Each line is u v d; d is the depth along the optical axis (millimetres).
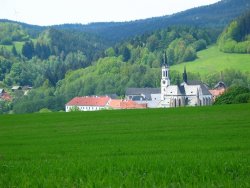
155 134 50062
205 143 38938
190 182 17203
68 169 21609
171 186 16500
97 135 51875
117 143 42594
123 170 20969
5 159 32156
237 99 114375
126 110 94062
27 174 20188
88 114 87500
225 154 27797
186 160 23703
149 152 33656
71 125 67438
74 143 44500
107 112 90500
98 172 20141
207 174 18812
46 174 20297
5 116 89562
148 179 17500
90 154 34031
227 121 61969
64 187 16906
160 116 76750
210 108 87750
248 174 19000
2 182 18359
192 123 61750
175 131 52500
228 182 16562
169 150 34406
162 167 21516
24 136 54406
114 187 16359
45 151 37875
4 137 53812
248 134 46156
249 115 69938
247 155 26922
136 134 51062
